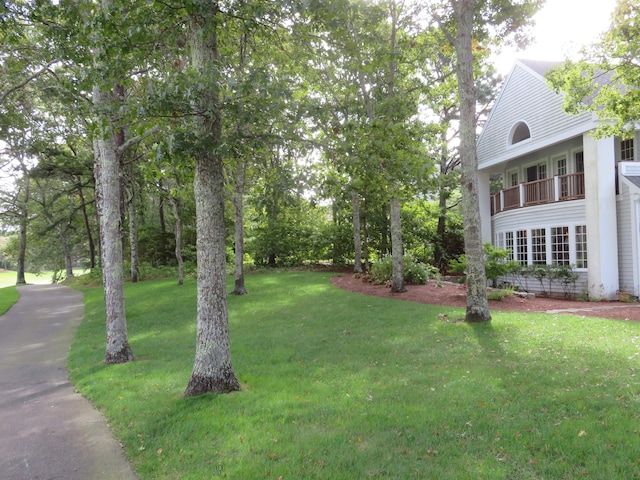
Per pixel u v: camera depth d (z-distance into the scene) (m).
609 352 6.34
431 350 7.20
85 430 4.88
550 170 18.17
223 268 5.57
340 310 11.37
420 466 3.48
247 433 4.26
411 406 4.76
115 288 7.96
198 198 5.47
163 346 8.88
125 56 6.05
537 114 16.39
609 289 13.57
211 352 5.51
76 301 18.11
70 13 5.75
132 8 5.18
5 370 7.99
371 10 5.97
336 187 5.70
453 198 30.44
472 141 9.38
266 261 26.28
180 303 14.37
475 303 9.04
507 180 21.53
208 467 3.70
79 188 26.36
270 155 6.15
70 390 6.59
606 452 3.53
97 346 9.46
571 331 7.79
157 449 4.16
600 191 13.70
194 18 5.16
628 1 10.08
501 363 6.22
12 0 5.80
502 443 3.80
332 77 8.84
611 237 13.66
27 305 17.42
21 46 10.38
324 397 5.20
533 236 17.02
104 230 8.06
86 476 3.82
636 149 14.71
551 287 15.91
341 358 7.02
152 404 5.31
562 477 3.24
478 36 11.20
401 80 14.90
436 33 12.26
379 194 6.54
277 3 5.10
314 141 5.64
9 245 43.91
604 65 11.15
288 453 3.81
